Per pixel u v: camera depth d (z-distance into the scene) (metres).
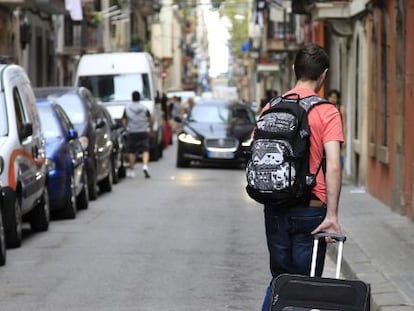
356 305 12.05
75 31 98.31
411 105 31.31
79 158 34.53
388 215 32.72
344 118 43.59
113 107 62.22
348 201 37.88
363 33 44.38
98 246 26.53
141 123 51.06
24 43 74.94
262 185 13.10
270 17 96.88
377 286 19.91
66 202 32.19
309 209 13.47
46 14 85.62
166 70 197.25
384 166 36.62
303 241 13.62
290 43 95.38
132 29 144.75
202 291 20.41
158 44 186.75
